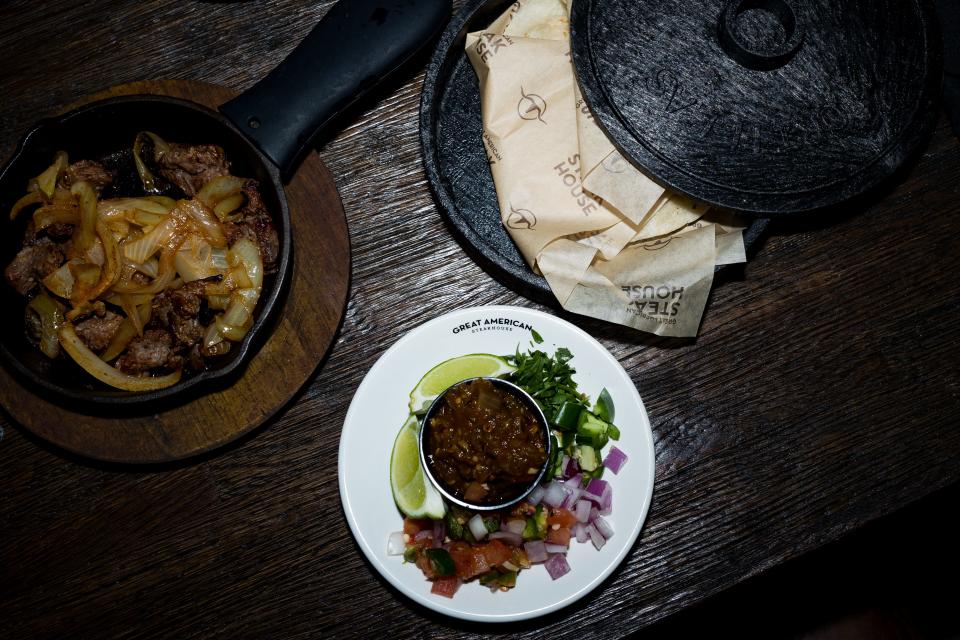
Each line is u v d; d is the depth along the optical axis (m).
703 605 0.48
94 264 0.45
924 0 0.44
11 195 0.44
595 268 0.46
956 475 0.47
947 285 0.49
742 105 0.42
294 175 0.46
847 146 0.42
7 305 0.45
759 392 0.48
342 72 0.44
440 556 0.41
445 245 0.48
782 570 0.50
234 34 0.49
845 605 0.64
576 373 0.45
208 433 0.44
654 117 0.42
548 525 0.43
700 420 0.48
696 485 0.47
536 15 0.48
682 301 0.45
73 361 0.45
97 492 0.46
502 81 0.45
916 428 0.48
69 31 0.50
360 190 0.49
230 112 0.43
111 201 0.45
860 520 0.46
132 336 0.45
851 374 0.48
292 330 0.45
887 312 0.49
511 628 0.45
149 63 0.49
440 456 0.42
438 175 0.45
